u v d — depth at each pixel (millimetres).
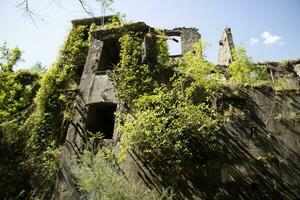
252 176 7758
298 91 8977
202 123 8297
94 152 8664
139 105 8906
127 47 10422
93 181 7332
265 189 7582
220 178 7762
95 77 10359
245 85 9234
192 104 8461
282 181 7660
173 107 8383
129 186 7285
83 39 13547
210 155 8109
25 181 8969
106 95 9734
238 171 7844
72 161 8609
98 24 14328
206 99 9000
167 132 8070
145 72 9688
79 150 8859
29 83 14227
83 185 7496
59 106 10609
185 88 9172
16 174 9016
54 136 9992
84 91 10148
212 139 8258
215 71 9789
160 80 9516
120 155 8125
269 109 8758
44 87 11141
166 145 8055
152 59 9953
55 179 8875
